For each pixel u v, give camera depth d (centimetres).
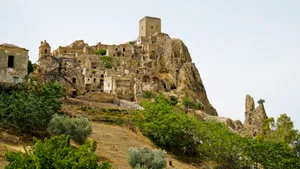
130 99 9375
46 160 1952
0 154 2698
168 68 13400
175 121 5394
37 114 3725
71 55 12850
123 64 12912
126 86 9694
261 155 5003
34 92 4572
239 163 4859
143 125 5503
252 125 10494
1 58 5288
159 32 15950
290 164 4900
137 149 3509
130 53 14038
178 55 13825
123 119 5766
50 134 3853
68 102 5975
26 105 3703
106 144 4231
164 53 13988
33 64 8231
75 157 1994
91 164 2011
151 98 9769
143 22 16225
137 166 3203
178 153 5275
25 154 2072
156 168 3331
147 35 16012
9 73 5309
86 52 13725
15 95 4138
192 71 13112
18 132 3562
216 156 4831
